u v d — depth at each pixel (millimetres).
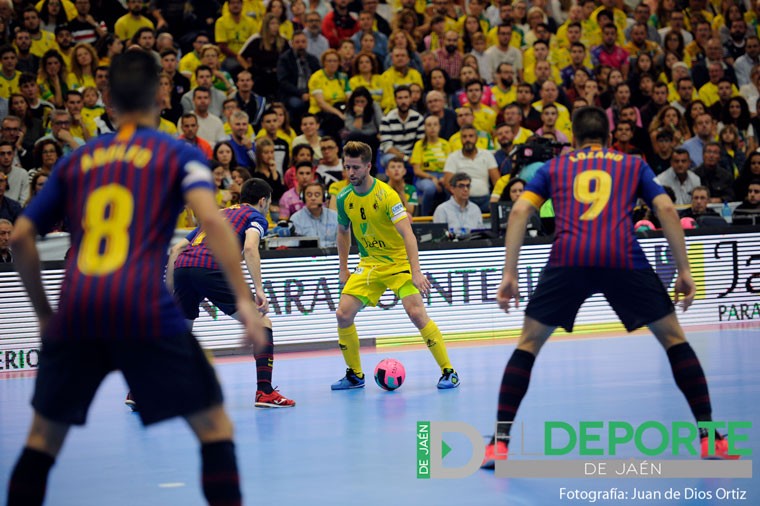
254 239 10633
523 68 24328
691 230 17641
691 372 7441
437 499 6664
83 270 4922
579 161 7652
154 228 4992
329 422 9711
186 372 5027
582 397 10539
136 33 20984
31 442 5094
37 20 21047
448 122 21422
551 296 7449
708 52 25531
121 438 9195
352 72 22531
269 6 22812
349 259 16359
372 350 16016
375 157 21312
